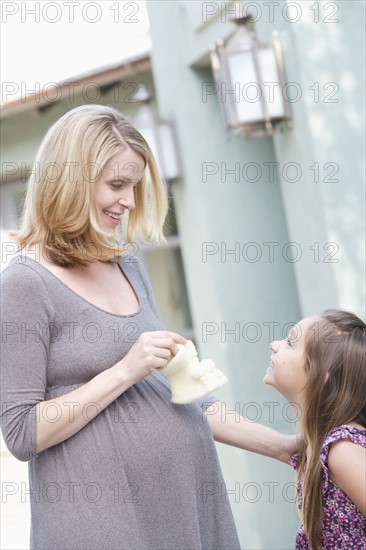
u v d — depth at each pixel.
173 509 3.58
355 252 5.66
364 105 5.54
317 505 3.72
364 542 3.67
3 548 8.32
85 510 3.46
